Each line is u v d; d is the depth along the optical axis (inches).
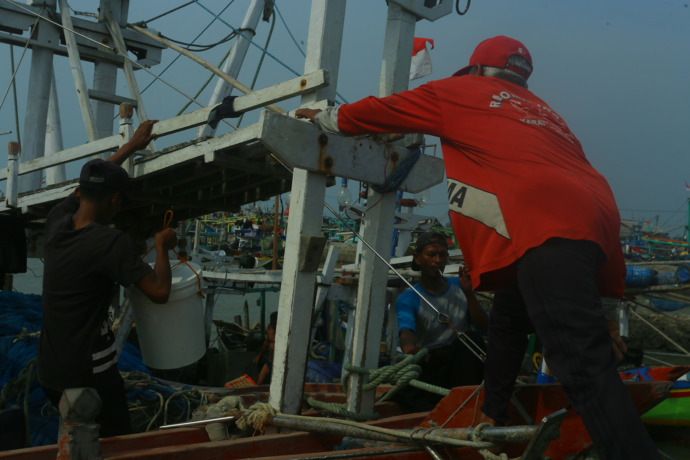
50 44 329.1
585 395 75.1
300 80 127.8
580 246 80.0
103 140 192.9
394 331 272.7
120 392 118.0
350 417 131.6
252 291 364.2
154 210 226.5
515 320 100.5
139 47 360.2
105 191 115.3
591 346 75.8
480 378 163.5
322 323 360.2
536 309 79.4
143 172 177.3
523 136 89.7
